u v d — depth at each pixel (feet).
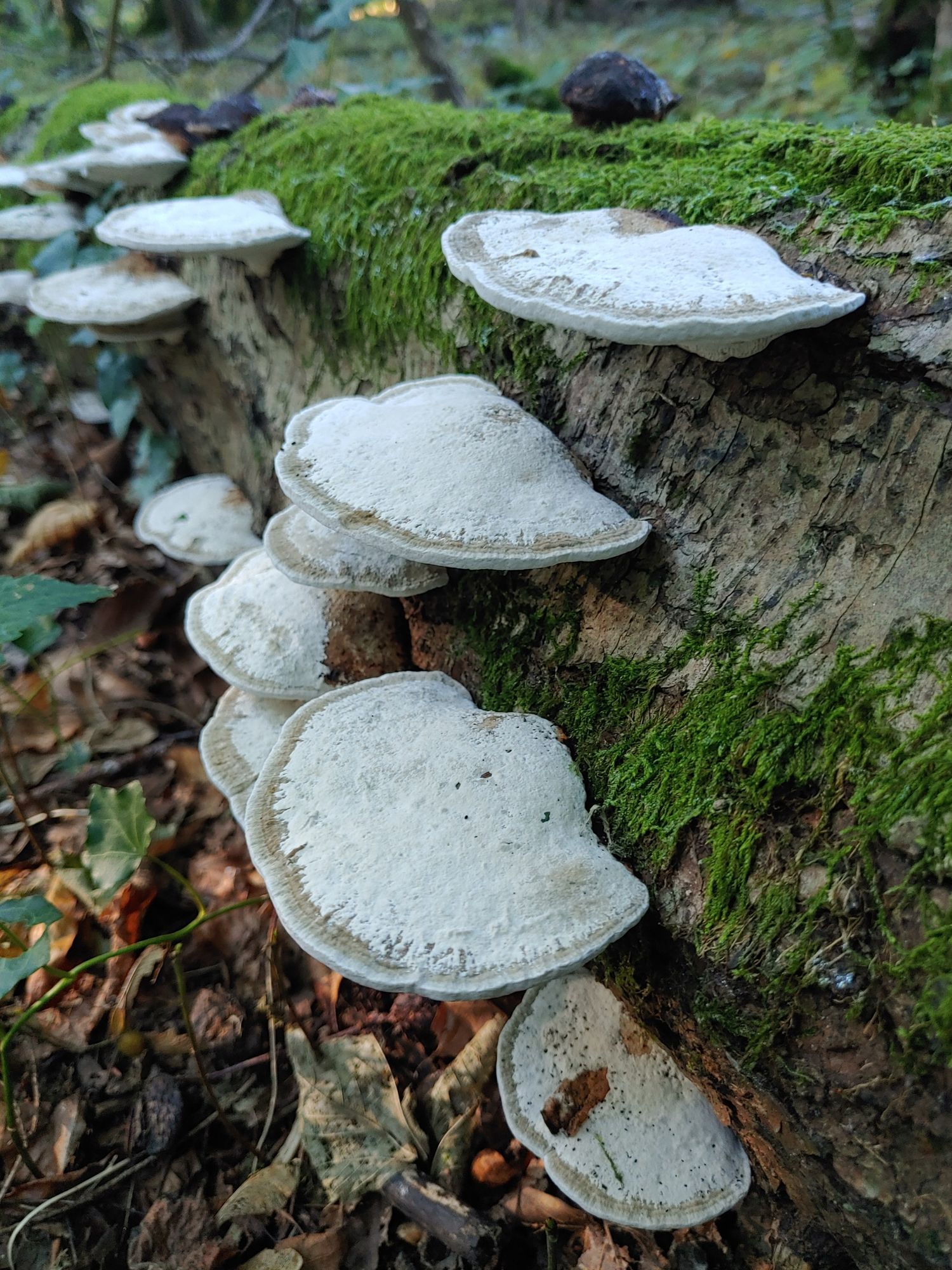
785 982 0.78
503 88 3.08
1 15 3.89
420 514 0.96
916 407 0.82
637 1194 0.94
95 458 2.50
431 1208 1.07
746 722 0.87
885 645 0.81
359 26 4.55
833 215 0.91
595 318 0.82
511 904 0.85
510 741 0.99
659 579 0.99
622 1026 1.04
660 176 1.12
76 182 2.07
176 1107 1.16
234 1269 1.06
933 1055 0.70
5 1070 1.02
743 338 0.81
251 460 1.89
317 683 1.22
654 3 4.46
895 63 2.10
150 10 3.95
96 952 1.32
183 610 1.96
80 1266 1.05
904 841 0.73
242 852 1.47
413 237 1.30
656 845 0.89
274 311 1.58
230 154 1.75
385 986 0.80
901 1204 0.74
